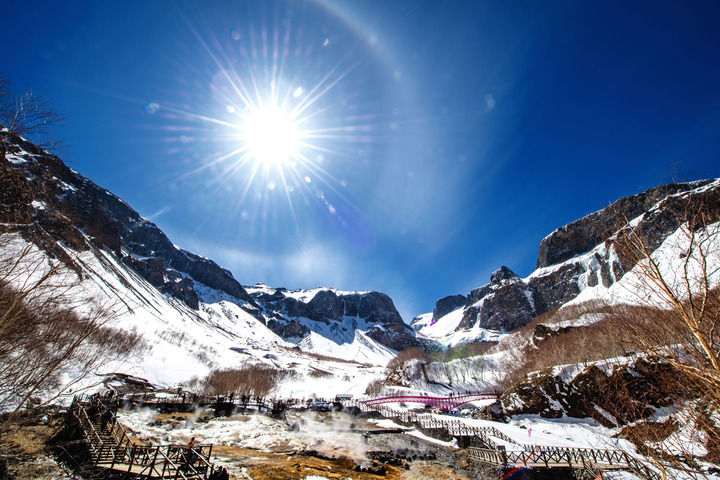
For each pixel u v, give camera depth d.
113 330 64.62
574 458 24.97
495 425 39.03
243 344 160.25
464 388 72.75
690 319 7.10
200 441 31.03
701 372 7.87
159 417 38.19
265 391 66.56
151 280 185.00
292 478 22.66
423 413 54.28
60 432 21.14
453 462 29.45
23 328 11.52
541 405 39.72
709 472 9.05
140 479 17.80
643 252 8.36
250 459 26.19
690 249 7.18
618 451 21.72
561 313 106.06
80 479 17.58
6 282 10.68
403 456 30.64
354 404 60.12
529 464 25.17
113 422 22.92
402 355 129.12
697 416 9.32
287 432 38.22
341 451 31.28
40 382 12.68
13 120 9.99
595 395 34.94
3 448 16.50
